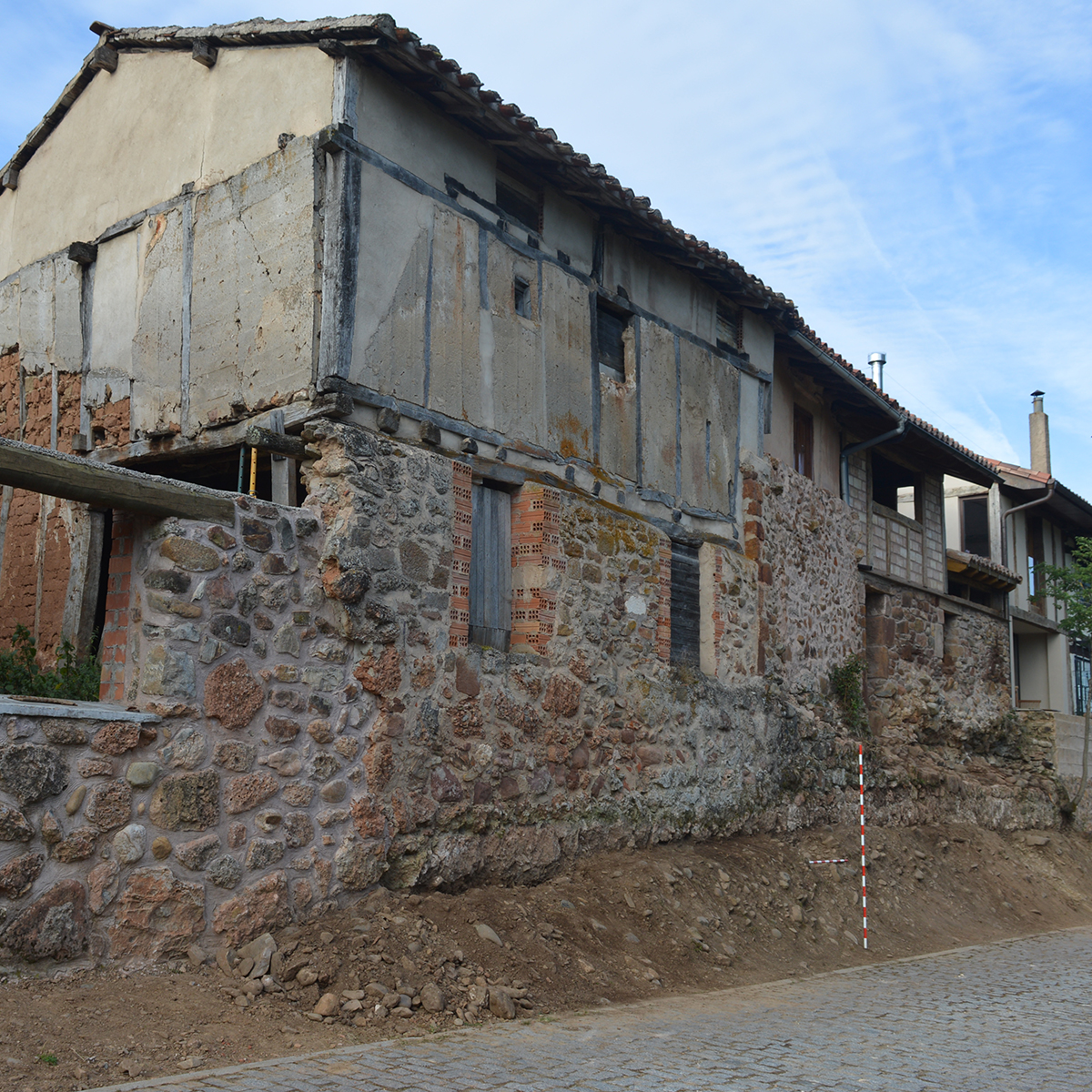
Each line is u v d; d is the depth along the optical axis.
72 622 10.20
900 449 17.88
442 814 7.94
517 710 8.84
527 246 9.80
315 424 7.68
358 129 8.19
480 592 9.03
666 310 11.87
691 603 11.93
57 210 11.04
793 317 13.48
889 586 17.05
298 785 6.85
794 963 9.54
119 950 5.75
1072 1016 7.93
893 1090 5.45
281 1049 5.30
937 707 17.66
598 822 9.65
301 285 8.14
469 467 8.73
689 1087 5.24
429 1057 5.41
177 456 9.23
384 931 6.69
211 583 6.51
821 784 13.32
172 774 6.14
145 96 10.10
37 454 5.67
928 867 13.96
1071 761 20.80
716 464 12.50
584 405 10.38
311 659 7.10
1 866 5.31
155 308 9.55
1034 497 23.88
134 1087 4.55
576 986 7.27
